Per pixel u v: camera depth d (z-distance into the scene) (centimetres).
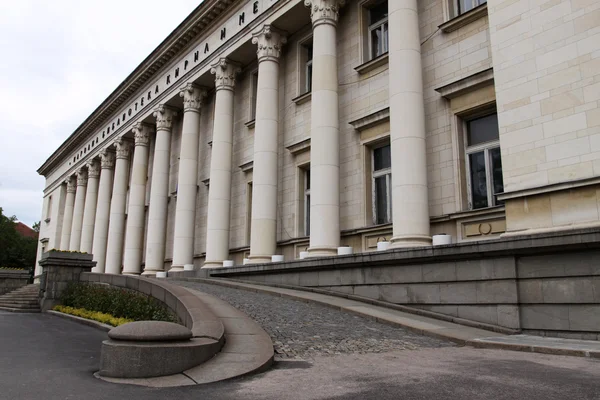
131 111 3681
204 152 3027
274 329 1004
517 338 1016
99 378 673
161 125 3234
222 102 2627
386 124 1847
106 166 4091
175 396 564
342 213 1978
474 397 544
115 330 720
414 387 594
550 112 1199
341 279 1578
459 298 1244
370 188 1916
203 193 2959
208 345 732
